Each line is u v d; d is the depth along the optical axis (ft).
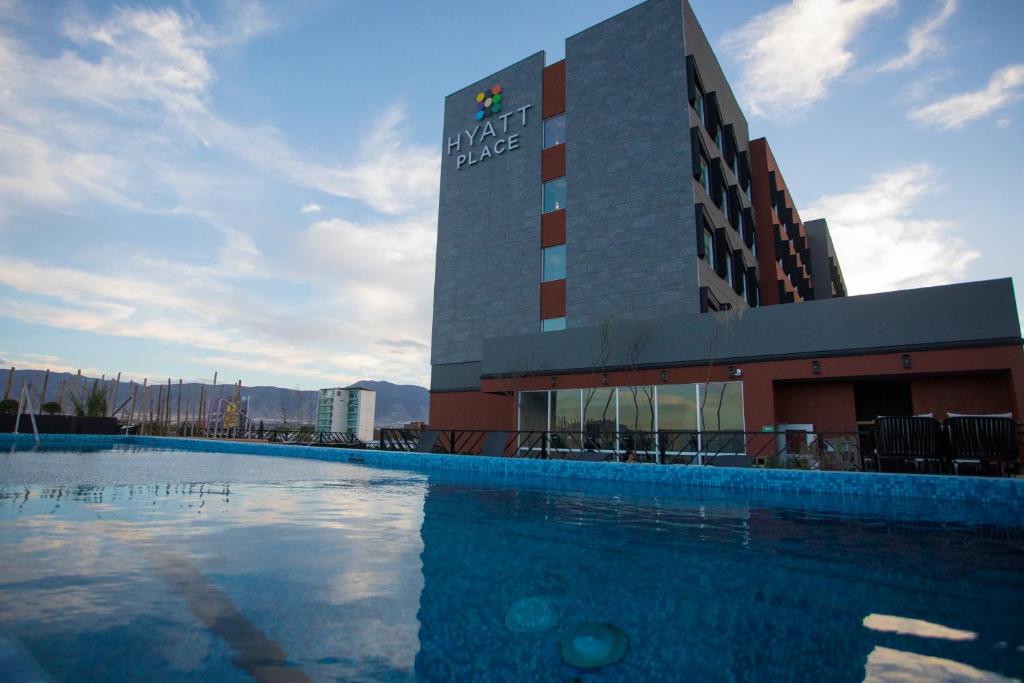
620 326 48.39
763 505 23.75
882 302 38.04
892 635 8.48
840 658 7.54
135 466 38.83
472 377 69.72
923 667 7.25
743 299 68.23
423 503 23.38
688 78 59.93
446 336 73.36
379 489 28.35
